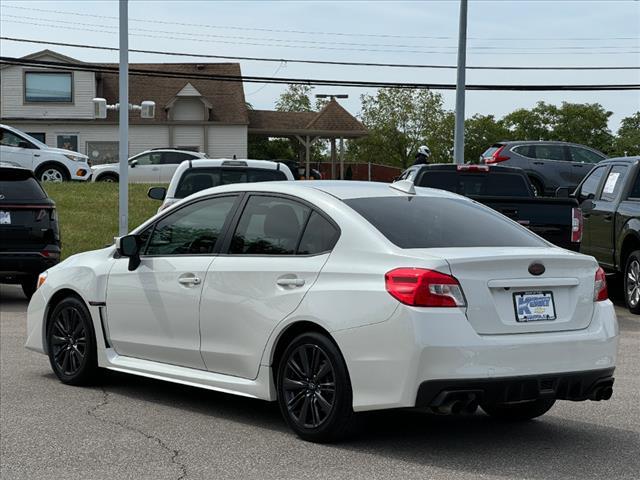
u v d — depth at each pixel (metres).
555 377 6.49
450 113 74.19
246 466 6.29
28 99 52.81
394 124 73.62
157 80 55.34
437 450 6.70
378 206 7.16
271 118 57.84
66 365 9.01
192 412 7.93
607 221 15.42
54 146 53.16
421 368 6.22
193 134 53.84
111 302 8.53
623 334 12.47
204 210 8.05
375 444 6.85
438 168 15.02
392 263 6.50
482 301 6.37
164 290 8.01
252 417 7.75
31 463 6.39
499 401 6.38
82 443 6.91
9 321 13.60
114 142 53.47
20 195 15.13
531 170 29.09
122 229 22.56
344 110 55.00
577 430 7.34
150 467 6.29
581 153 29.44
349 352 6.54
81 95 53.16
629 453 6.66
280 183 7.68
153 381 9.27
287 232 7.30
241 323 7.35
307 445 6.82
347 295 6.61
